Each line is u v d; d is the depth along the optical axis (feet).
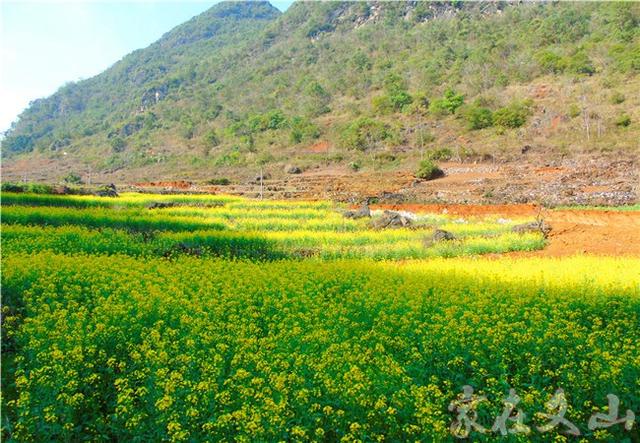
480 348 34.17
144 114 546.26
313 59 537.65
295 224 100.27
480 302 42.80
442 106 312.91
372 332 36.52
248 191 184.14
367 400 26.91
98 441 26.16
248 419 25.40
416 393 27.09
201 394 27.58
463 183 185.88
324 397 28.40
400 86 379.35
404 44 479.41
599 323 39.63
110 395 30.07
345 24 592.60
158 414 26.71
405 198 154.81
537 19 409.08
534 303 45.44
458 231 94.32
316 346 34.27
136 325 37.09
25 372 32.12
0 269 48.47
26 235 70.64
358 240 84.69
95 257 60.13
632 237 91.71
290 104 439.63
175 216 107.86
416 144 281.13
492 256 77.15
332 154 291.99
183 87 602.03
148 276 50.44
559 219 117.19
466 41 432.25
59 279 47.73
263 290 48.24
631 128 231.71
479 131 276.21
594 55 319.06
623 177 168.14
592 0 407.64
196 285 49.62
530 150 228.22
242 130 403.34
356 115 363.56
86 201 117.91
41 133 636.48
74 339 33.22
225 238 79.10
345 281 52.60
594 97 268.21
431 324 38.99
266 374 30.30
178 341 33.81
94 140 532.73
